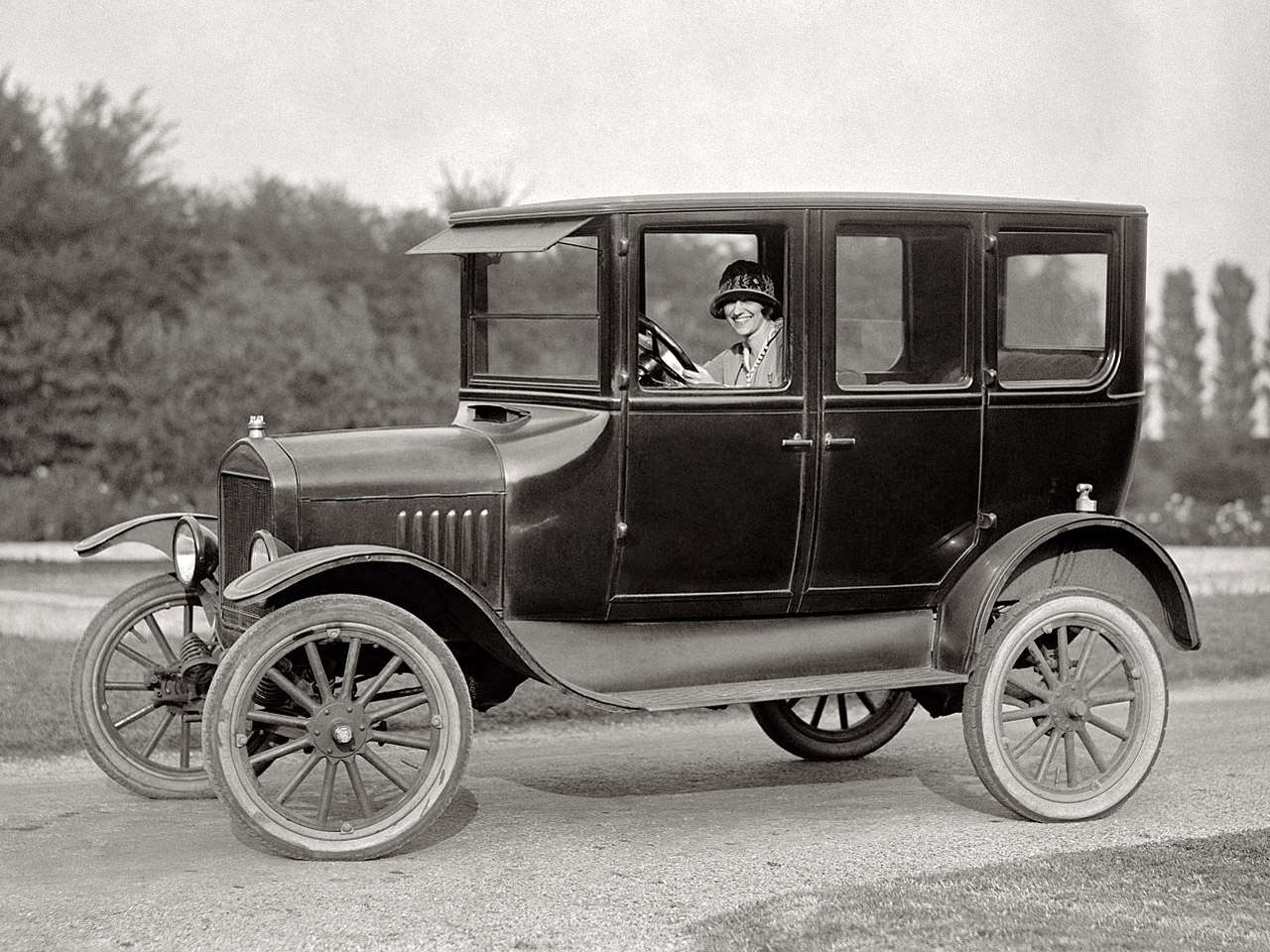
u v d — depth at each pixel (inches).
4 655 340.8
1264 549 621.6
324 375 716.7
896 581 231.3
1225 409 886.4
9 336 700.7
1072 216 232.7
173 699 238.7
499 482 216.8
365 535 211.9
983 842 217.3
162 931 177.9
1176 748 282.5
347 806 230.1
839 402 222.1
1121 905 186.5
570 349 357.4
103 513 641.0
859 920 180.4
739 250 695.7
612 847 214.4
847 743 275.7
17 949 172.4
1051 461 234.2
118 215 754.8
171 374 694.5
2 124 748.0
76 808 235.5
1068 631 241.3
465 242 231.5
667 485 217.5
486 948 173.2
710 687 221.3
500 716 312.3
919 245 232.5
